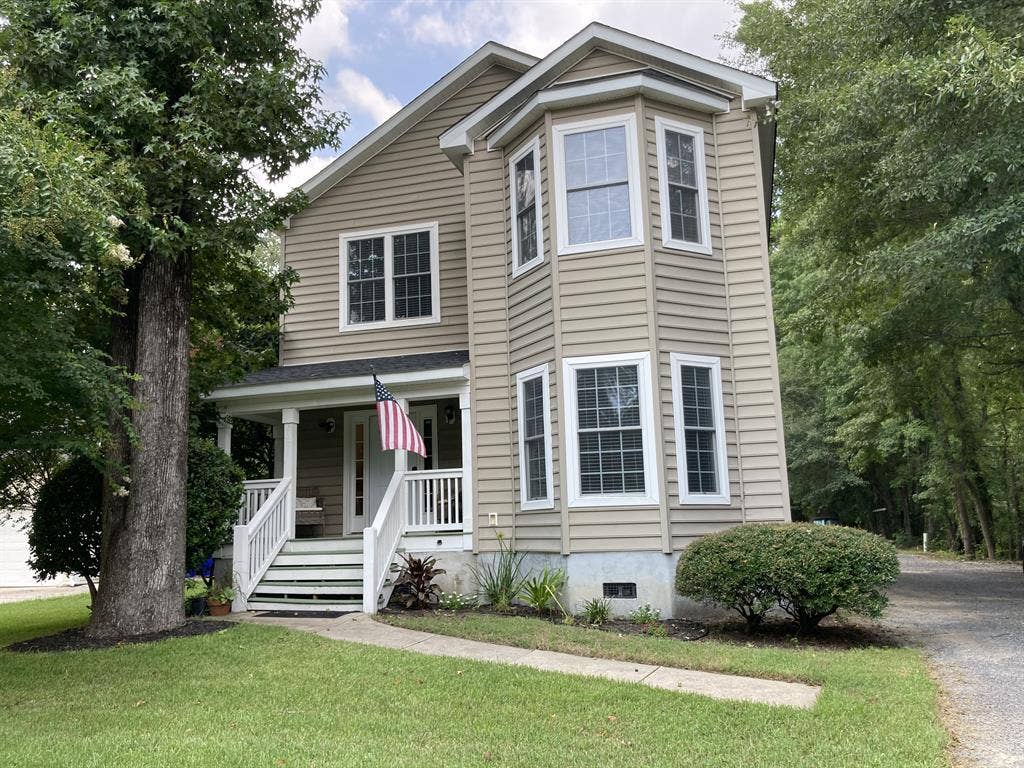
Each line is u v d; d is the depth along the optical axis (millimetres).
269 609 10508
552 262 10711
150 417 9156
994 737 5133
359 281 14484
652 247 10367
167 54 9422
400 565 11188
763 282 10688
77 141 7363
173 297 9617
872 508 39719
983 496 25094
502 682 6449
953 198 11523
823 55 16438
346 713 5684
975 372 18875
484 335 11797
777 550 8367
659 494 9828
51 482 10266
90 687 6539
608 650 7625
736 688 6320
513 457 11297
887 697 5910
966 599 12742
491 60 14359
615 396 10219
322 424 14445
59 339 7359
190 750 4855
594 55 11586
